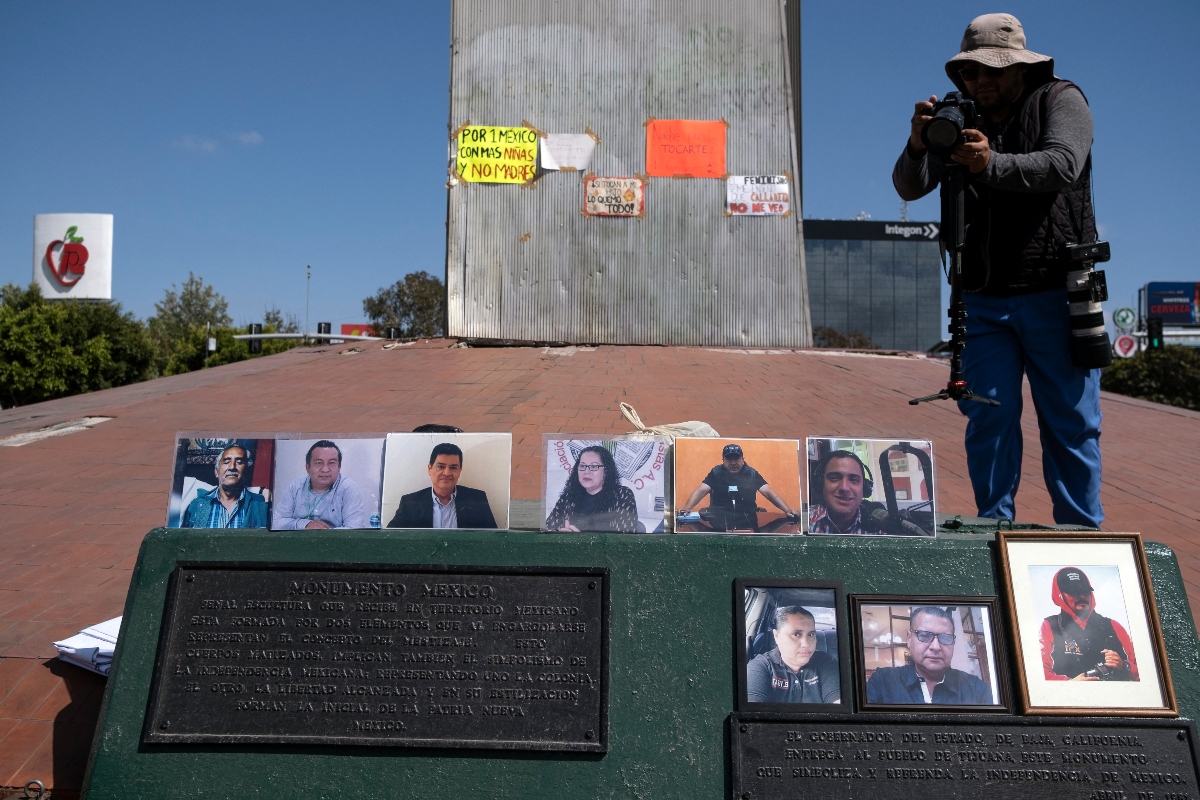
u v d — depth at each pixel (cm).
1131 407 967
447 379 1029
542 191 1330
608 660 260
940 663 258
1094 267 330
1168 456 743
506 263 1330
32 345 2828
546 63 1330
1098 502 343
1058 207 333
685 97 1330
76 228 4450
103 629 362
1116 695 252
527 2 1333
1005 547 270
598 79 1330
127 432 805
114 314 3206
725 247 1329
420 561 273
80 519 564
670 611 266
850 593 266
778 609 264
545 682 259
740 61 1330
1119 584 265
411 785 248
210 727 257
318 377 1063
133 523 555
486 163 1330
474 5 1336
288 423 823
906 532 279
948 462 699
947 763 246
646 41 1330
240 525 289
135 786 250
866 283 10288
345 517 286
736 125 1330
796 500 283
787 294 1328
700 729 253
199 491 292
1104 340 323
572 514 282
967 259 350
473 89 1332
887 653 259
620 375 1048
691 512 281
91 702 329
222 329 4156
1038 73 344
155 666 263
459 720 256
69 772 294
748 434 761
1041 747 247
